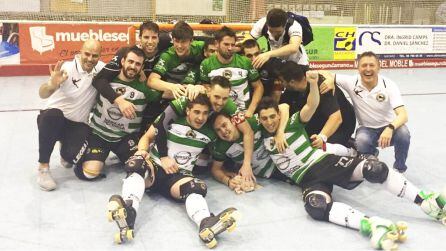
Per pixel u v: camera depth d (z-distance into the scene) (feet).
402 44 33.99
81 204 10.47
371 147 12.48
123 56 11.27
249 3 33.47
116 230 9.34
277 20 12.64
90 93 11.51
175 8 32.42
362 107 12.43
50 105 11.46
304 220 9.94
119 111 11.48
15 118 17.85
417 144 15.34
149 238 9.04
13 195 10.85
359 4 35.14
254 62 12.14
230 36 11.55
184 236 9.15
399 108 11.80
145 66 12.60
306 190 10.30
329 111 11.72
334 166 10.44
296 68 11.18
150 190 11.02
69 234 9.12
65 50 27.91
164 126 10.73
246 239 9.08
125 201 9.05
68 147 11.46
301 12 34.35
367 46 33.19
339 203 9.78
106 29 28.22
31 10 29.09
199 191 10.00
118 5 31.19
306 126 12.32
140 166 9.77
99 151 11.80
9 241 8.79
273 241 9.01
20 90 23.35
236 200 10.91
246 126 11.16
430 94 24.41
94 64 11.14
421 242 8.98
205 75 12.17
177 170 10.59
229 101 11.25
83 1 30.27
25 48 27.22
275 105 10.76
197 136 10.84
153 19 32.17
